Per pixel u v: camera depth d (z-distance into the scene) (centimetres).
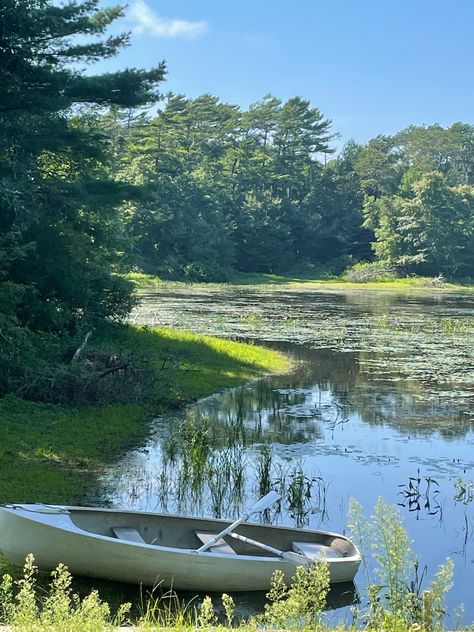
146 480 1166
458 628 682
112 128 6525
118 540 773
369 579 818
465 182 10844
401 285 7875
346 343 2828
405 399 1847
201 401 1791
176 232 7306
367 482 1197
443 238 8262
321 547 856
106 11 2328
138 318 3350
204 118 9469
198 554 775
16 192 1855
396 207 8556
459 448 1406
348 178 9869
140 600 764
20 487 1073
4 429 1346
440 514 1053
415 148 11544
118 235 2816
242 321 3462
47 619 554
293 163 9469
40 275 2016
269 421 1602
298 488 1094
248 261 8619
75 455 1266
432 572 861
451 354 2594
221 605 766
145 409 1642
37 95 1983
